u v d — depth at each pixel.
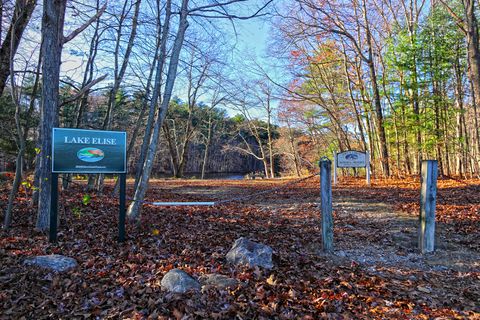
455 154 19.16
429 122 16.70
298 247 5.78
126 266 4.57
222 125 43.22
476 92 11.34
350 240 6.21
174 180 23.53
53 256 4.52
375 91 17.52
